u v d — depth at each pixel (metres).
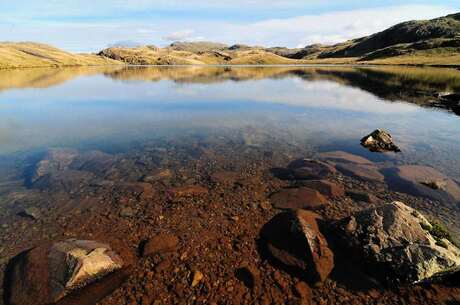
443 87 53.06
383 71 94.75
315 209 12.72
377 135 21.67
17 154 20.19
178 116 32.06
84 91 53.69
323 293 8.62
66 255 9.17
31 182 15.77
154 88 59.03
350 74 90.50
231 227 11.66
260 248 10.45
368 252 9.41
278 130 26.11
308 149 20.83
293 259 9.63
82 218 12.39
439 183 14.48
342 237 10.18
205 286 8.89
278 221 11.37
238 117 31.52
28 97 45.78
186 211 12.79
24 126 27.78
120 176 16.50
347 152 20.25
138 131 26.06
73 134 25.11
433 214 12.29
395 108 36.19
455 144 21.88
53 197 14.14
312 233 10.15
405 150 20.58
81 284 8.65
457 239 10.56
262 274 9.30
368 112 34.03
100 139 23.69
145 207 13.16
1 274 9.38
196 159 19.08
